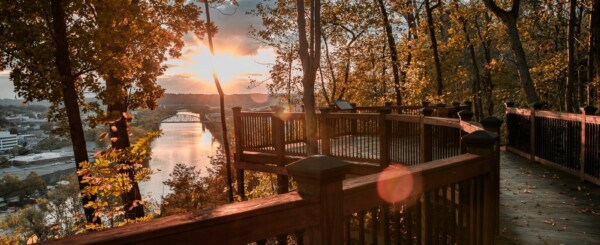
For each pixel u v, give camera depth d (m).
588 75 16.20
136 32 12.16
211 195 12.10
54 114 12.76
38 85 10.41
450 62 26.69
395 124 8.31
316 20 13.59
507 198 6.25
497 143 4.18
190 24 15.37
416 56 23.61
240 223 1.65
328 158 1.99
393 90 26.31
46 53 9.88
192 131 169.25
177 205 11.34
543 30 24.20
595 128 6.80
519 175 7.92
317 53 13.62
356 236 7.65
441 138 6.46
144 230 1.35
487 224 3.57
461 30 25.44
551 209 5.61
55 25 9.42
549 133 8.71
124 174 6.29
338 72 25.78
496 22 23.80
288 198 1.89
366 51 23.48
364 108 15.34
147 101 15.05
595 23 14.98
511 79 30.31
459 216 3.31
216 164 17.22
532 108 9.46
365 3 22.28
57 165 80.94
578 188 6.64
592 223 5.00
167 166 69.75
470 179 3.37
